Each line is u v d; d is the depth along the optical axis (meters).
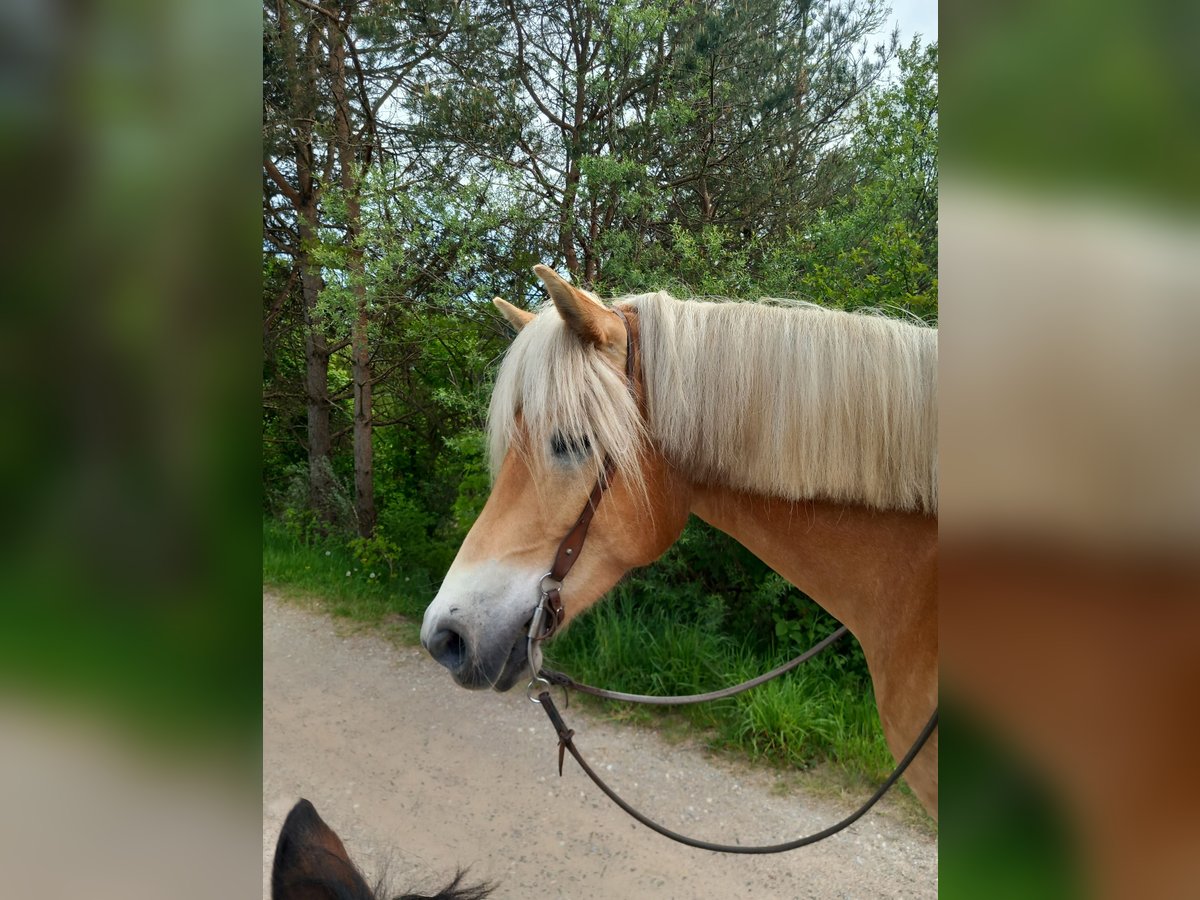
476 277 4.92
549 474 1.67
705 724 3.57
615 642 4.04
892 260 3.81
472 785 3.16
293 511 7.12
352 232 4.88
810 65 4.96
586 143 4.67
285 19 5.50
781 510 1.71
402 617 5.21
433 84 5.12
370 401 6.46
